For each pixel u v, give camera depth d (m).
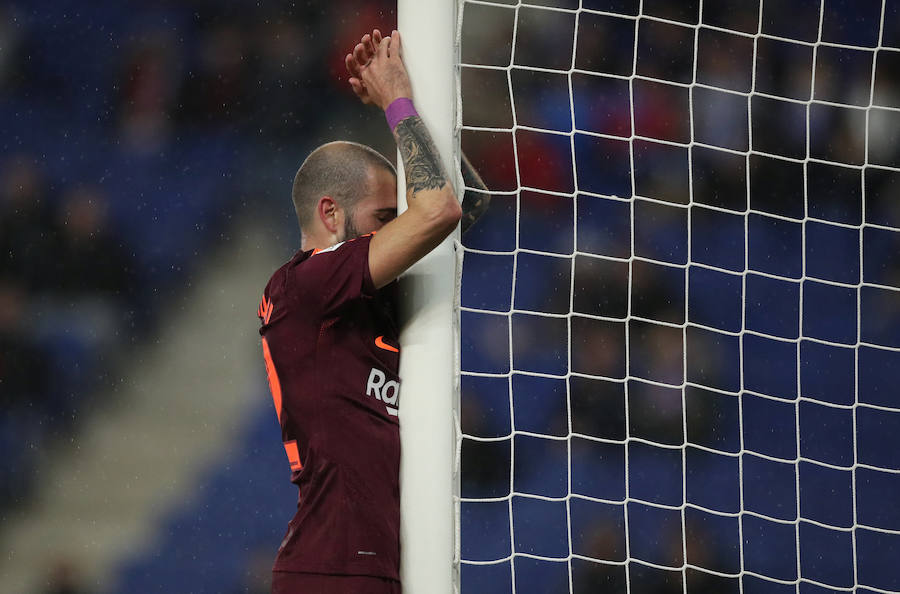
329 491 8.28
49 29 29.94
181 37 29.86
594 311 23.73
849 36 26.34
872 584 22.72
